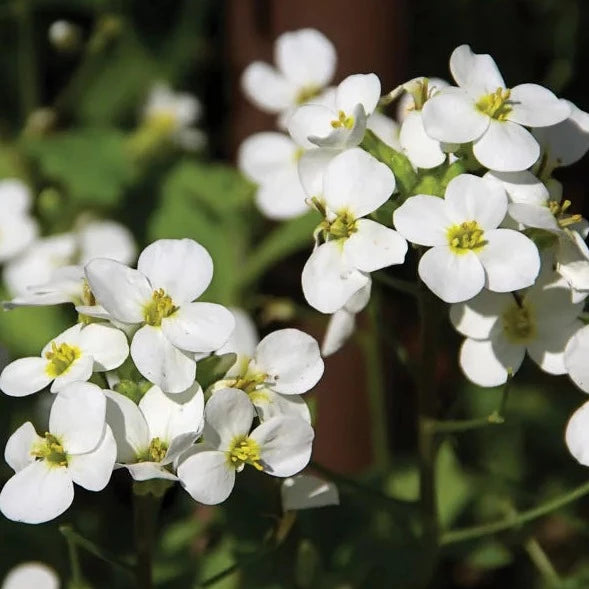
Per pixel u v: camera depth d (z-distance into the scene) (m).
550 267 0.37
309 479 0.37
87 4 0.52
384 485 0.42
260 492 0.42
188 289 0.37
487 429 0.45
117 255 0.46
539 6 0.49
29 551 0.42
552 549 0.45
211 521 0.42
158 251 0.37
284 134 0.44
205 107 0.53
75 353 0.36
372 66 0.45
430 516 0.39
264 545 0.38
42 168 0.48
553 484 0.45
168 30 0.53
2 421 0.43
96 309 0.36
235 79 0.48
